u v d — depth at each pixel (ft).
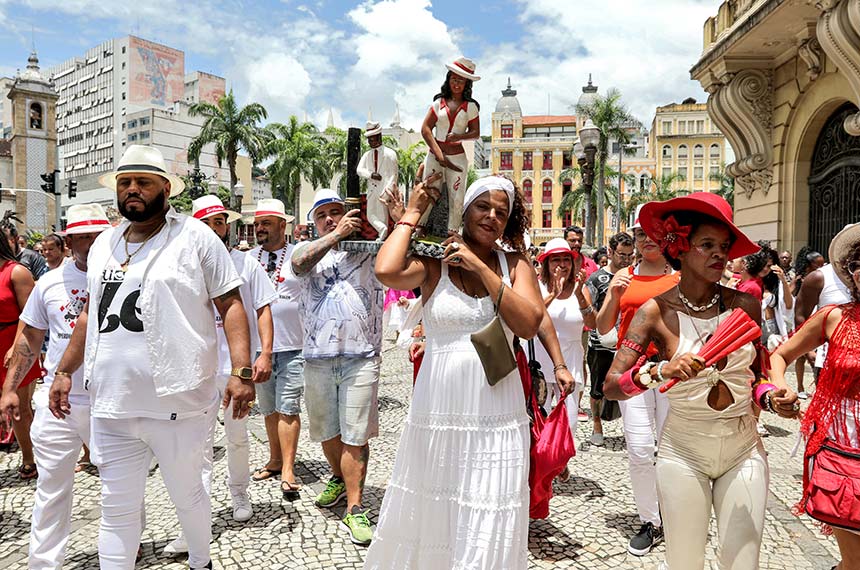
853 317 8.05
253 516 12.91
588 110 116.88
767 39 39.78
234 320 9.21
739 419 7.54
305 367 13.03
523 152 202.59
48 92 210.79
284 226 16.70
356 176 12.22
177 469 8.98
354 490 12.30
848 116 35.65
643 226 8.05
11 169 216.74
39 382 22.80
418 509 7.79
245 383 9.16
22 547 11.78
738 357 7.36
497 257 8.29
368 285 12.89
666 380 7.10
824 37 31.30
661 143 215.10
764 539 11.93
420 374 8.01
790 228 42.04
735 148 46.96
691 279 7.73
